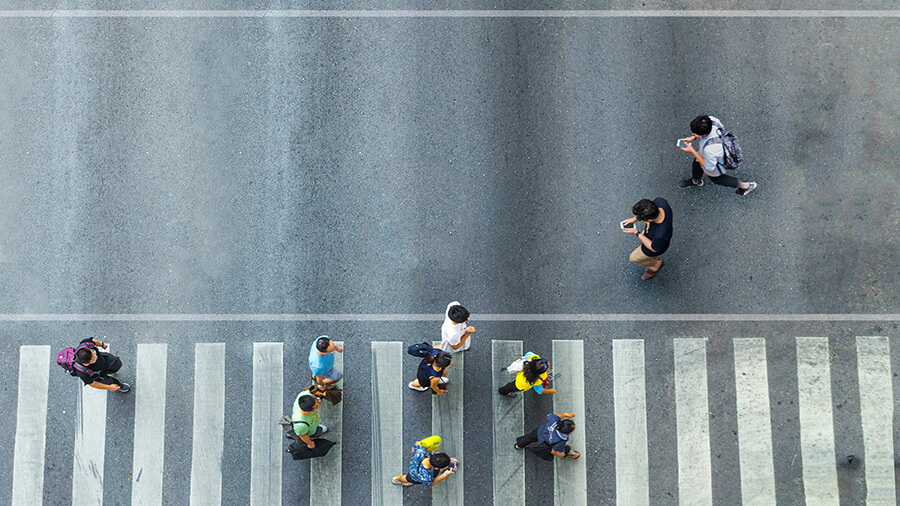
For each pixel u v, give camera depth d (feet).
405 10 31.22
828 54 30.50
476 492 28.58
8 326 29.94
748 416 28.63
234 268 30.12
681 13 30.89
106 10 31.53
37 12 31.60
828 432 28.43
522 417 28.84
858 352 28.84
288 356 29.48
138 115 30.96
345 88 30.91
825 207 29.76
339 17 31.27
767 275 29.48
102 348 27.76
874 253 29.40
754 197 29.89
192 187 30.66
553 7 31.07
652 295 29.45
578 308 29.48
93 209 30.63
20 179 30.83
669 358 29.07
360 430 28.91
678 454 28.53
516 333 29.43
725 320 29.22
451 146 30.58
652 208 23.88
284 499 28.73
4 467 29.19
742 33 30.76
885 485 28.02
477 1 31.12
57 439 29.22
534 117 30.63
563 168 30.30
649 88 30.63
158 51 31.30
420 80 30.89
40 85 31.24
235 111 30.91
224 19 31.40
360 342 29.48
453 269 29.89
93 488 28.96
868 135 30.04
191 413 29.22
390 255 30.01
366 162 30.58
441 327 29.50
